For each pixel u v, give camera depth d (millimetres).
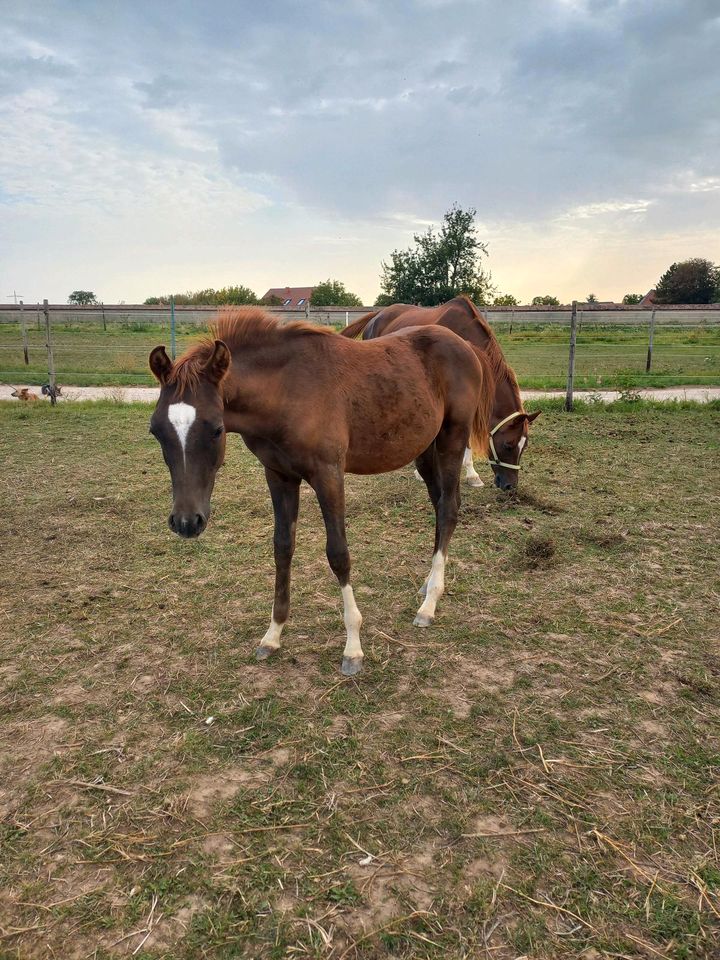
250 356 2730
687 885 1818
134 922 1735
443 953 1626
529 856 1924
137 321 25047
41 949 1659
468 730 2521
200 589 3852
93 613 3557
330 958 1619
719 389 13055
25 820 2096
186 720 2623
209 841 2006
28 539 4656
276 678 2920
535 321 30812
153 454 7219
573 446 7434
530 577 3924
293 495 3080
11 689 2840
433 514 5164
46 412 9906
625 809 2098
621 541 4434
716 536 4504
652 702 2672
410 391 3170
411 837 2006
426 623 3352
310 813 2109
